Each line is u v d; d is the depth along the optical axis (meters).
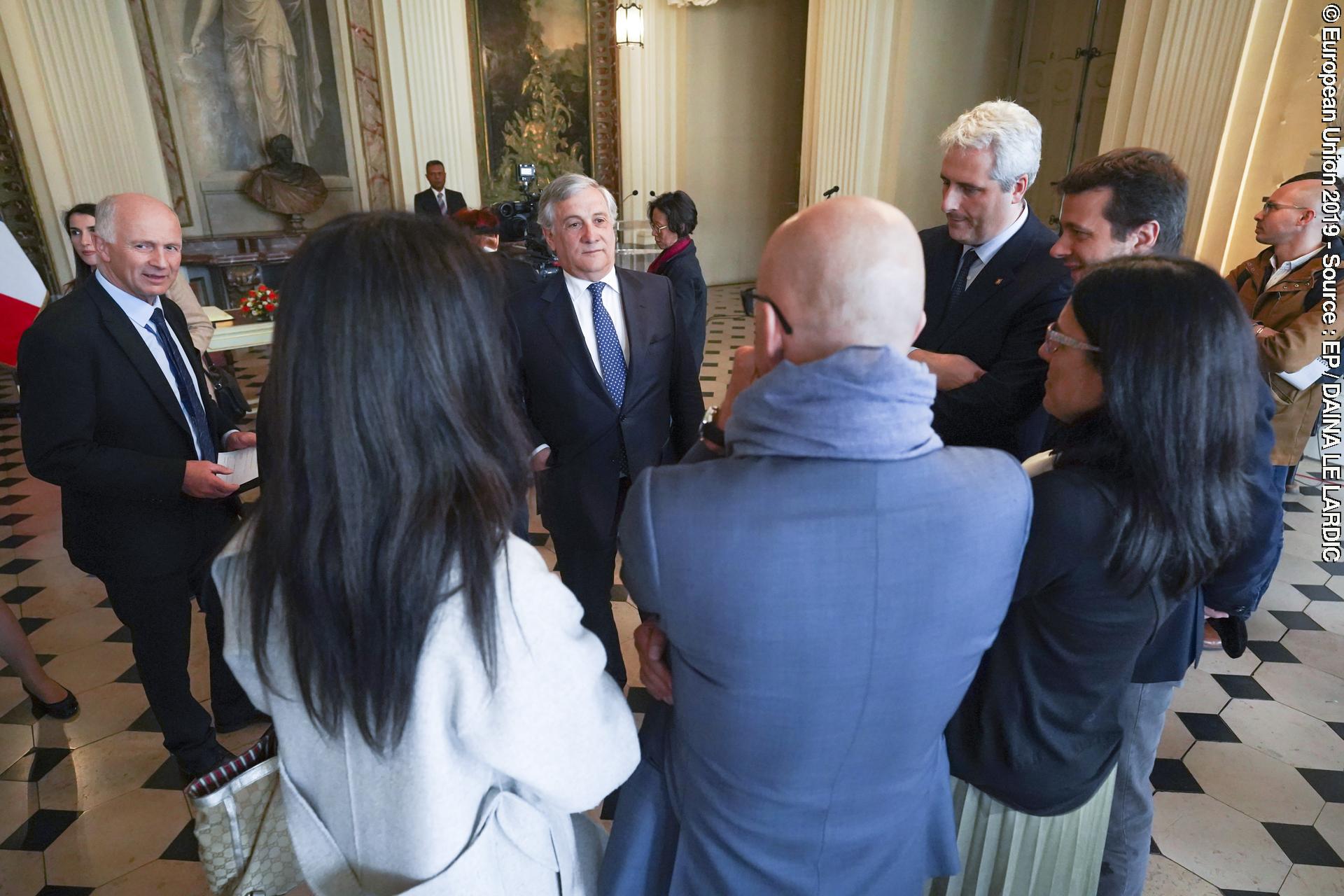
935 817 0.98
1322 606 3.02
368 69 7.77
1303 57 3.68
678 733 0.90
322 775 0.75
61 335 1.69
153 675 1.98
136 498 1.81
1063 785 0.98
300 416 0.62
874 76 6.65
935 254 1.79
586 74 8.87
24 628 2.96
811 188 7.38
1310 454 4.30
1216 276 0.88
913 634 0.73
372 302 0.60
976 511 0.71
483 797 0.75
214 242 7.18
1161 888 1.84
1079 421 0.98
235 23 7.09
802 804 0.81
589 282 2.12
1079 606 0.89
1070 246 1.50
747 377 0.90
